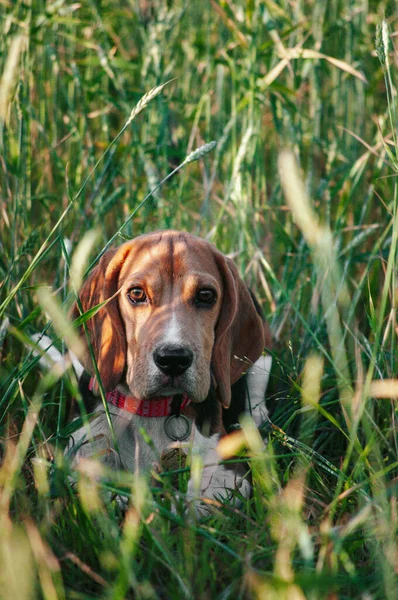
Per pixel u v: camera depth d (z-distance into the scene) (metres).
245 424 2.78
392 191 4.95
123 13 5.79
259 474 2.87
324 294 2.84
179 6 5.89
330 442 3.95
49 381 2.76
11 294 3.09
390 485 2.85
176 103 5.95
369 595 2.30
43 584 2.21
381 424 3.75
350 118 5.65
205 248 3.59
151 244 3.50
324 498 3.13
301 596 2.10
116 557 2.42
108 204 5.05
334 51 5.72
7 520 2.43
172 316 3.28
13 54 3.64
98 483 2.80
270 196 5.70
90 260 4.56
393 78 5.13
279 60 5.53
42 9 5.32
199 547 2.67
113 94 6.19
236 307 3.56
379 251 4.81
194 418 3.55
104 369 3.44
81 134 5.51
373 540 2.66
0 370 3.75
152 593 2.26
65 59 6.05
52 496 2.87
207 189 4.99
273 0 5.74
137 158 5.32
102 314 3.50
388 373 3.50
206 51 5.59
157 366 3.20
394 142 3.38
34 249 4.80
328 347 4.34
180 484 2.98
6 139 4.79
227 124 5.30
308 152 5.63
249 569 2.26
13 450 3.02
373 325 3.35
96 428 3.48
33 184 5.40
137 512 2.51
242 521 2.97
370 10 5.80
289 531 2.48
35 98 5.66
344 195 5.10
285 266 4.86
